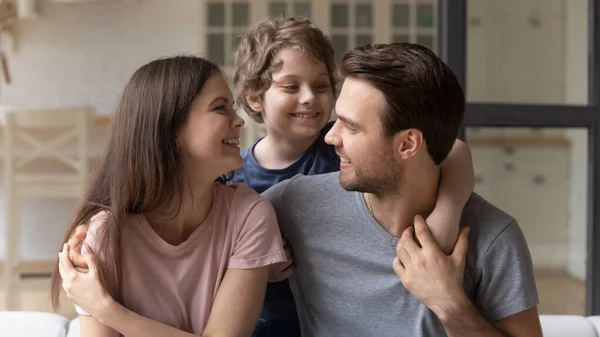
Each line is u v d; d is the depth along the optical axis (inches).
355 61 39.7
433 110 39.0
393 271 42.3
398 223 42.3
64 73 173.9
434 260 38.5
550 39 91.7
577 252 108.3
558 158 108.5
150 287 41.0
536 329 41.0
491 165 113.1
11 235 125.5
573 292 99.7
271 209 43.6
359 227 43.3
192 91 40.0
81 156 129.0
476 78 91.9
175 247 41.1
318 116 55.0
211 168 41.0
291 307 51.0
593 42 82.7
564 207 110.5
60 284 43.2
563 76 90.6
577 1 88.4
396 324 42.6
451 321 38.7
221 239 42.4
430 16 178.9
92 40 175.0
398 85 38.6
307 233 44.4
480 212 41.9
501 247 40.4
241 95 59.6
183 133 40.3
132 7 176.2
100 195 42.5
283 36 54.8
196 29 179.6
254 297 41.9
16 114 125.3
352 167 40.9
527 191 113.0
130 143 40.3
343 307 43.7
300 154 57.3
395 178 40.3
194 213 42.1
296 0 174.9
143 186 40.2
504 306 40.4
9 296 124.6
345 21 177.3
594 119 81.2
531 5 91.7
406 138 39.3
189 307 41.9
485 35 91.9
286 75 53.9
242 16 173.8
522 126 80.5
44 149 128.2
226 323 40.8
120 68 176.7
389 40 178.4
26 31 171.2
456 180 41.6
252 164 57.9
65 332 48.3
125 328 38.7
